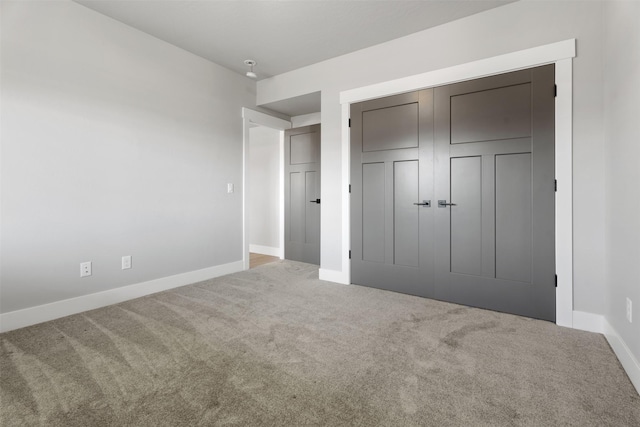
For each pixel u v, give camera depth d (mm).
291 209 4574
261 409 1303
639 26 1430
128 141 2725
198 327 2137
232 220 3729
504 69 2381
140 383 1481
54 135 2279
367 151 3117
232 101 3699
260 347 1849
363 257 3172
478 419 1244
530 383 1485
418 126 2826
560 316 2193
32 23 2168
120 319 2279
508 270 2428
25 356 1734
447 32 2643
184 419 1243
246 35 2875
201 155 3354
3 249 2066
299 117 4621
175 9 2473
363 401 1357
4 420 1234
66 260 2352
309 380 1512
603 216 2051
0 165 2043
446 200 2693
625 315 1624
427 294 2807
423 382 1496
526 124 2332
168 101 3033
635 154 1506
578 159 2131
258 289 3062
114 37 2619
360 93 3113
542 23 2246
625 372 1574
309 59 3361
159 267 2982
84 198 2447
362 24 2670
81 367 1621
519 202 2373
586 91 2100
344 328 2127
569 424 1215
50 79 2256
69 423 1221
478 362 1680
